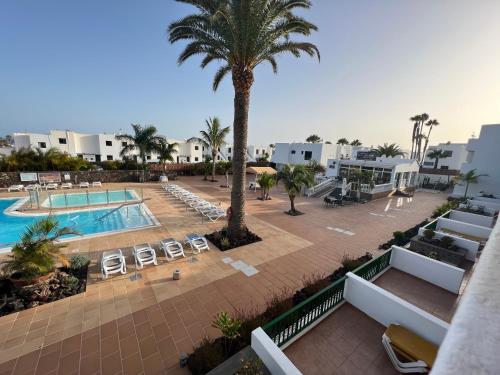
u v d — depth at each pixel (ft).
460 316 2.68
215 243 33.63
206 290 23.25
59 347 16.60
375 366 15.37
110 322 18.89
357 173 72.64
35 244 22.00
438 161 147.02
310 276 26.35
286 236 38.11
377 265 24.67
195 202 54.44
